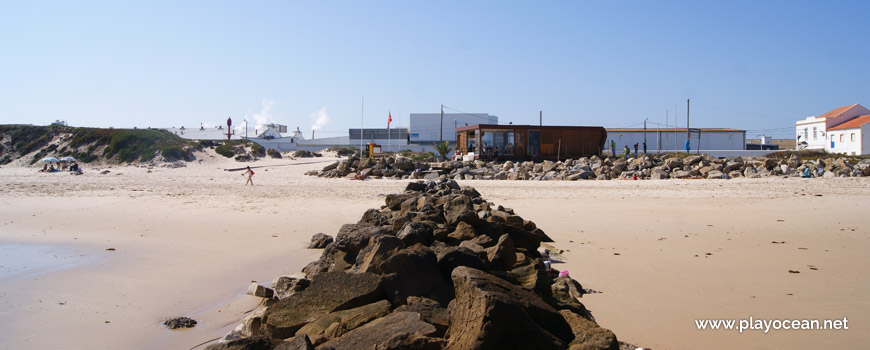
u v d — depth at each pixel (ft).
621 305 22.81
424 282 21.22
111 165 149.89
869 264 29.66
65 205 56.85
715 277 27.27
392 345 14.93
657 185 82.79
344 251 27.17
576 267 29.73
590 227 43.83
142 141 161.38
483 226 31.99
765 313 21.62
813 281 26.25
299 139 283.18
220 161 157.99
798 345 18.37
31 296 24.56
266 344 15.79
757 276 27.35
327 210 54.39
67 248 35.40
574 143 129.18
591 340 15.89
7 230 42.11
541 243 36.32
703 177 97.96
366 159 115.34
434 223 31.27
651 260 31.37
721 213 51.75
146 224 45.09
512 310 14.70
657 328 20.08
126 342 19.29
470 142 134.41
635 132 210.79
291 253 34.12
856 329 19.71
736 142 218.38
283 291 24.88
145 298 24.52
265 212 52.49
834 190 72.23
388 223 32.89
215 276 28.53
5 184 80.74
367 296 20.08
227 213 51.62
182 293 25.39
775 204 58.39
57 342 19.07
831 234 39.55
